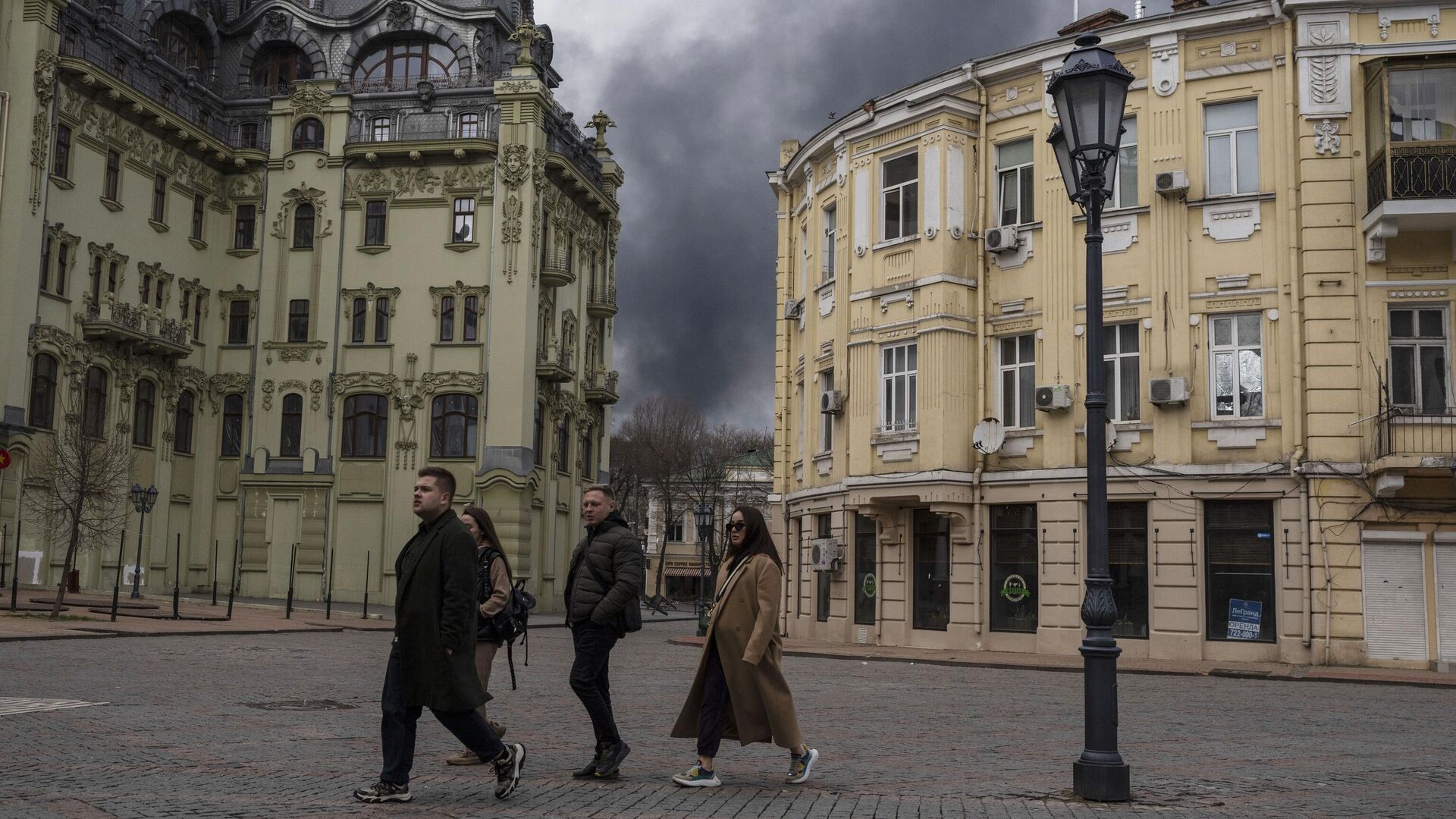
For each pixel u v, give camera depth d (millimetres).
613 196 58875
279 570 48375
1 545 37562
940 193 27812
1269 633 23922
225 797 7965
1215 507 24672
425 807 7793
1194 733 13016
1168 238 25594
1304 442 23891
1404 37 24344
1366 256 23953
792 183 35625
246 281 49906
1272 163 24969
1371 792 9258
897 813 7941
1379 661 22984
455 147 48469
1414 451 23000
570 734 11984
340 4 53125
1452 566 23062
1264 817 8117
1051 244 26844
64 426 40438
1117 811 8234
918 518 28453
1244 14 25156
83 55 42219
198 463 48844
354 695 15031
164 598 40469
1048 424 26438
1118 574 25438
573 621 9109
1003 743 11906
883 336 28969
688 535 92312
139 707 12773
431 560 7887
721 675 8914
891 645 28250
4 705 12250
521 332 47906
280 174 50094
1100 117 9875
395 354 48750
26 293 39156
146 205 45562
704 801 8211
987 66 27984
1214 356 25156
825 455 31703
